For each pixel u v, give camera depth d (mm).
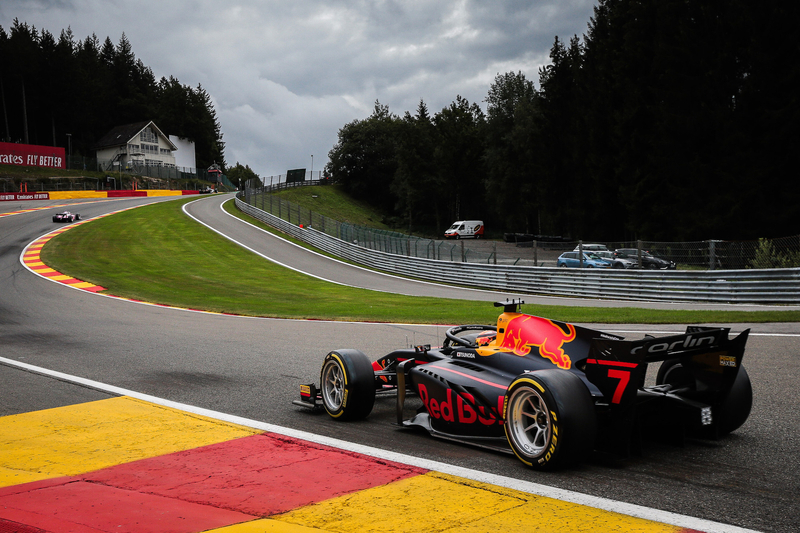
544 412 4125
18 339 11242
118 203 61781
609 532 3074
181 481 4074
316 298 22125
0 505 3695
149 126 105375
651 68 41562
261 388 7145
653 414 4445
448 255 30344
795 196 31844
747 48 33469
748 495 3594
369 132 99375
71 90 106688
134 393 6895
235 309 17656
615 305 17734
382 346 10055
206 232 43750
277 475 4148
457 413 4973
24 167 78062
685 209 36094
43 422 5723
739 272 17547
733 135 33469
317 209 83688
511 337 5070
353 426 5516
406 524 3236
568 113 54812
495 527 3162
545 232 64562
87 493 3879
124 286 23828
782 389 6328
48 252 32562
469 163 83250
